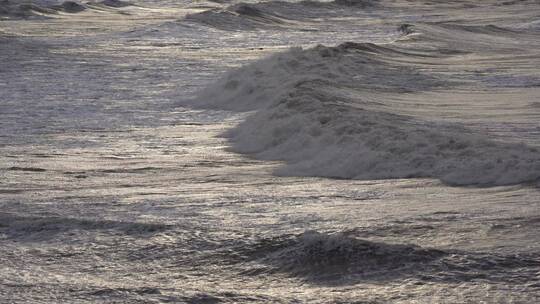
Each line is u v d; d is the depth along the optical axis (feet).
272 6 526.16
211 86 193.98
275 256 59.16
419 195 82.64
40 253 63.46
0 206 84.28
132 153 128.88
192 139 141.18
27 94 199.41
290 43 361.51
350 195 85.35
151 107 181.57
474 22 501.97
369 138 110.52
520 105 159.74
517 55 282.77
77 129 153.58
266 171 109.50
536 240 58.29
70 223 72.23
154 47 331.77
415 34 329.93
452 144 100.42
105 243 65.46
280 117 134.92
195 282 54.95
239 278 55.77
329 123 123.44
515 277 50.44
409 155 99.96
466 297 47.67
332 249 57.41
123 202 85.81
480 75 221.25
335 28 458.50
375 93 179.11
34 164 118.73
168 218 74.43
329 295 50.21
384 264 54.65
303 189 91.66
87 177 108.06
